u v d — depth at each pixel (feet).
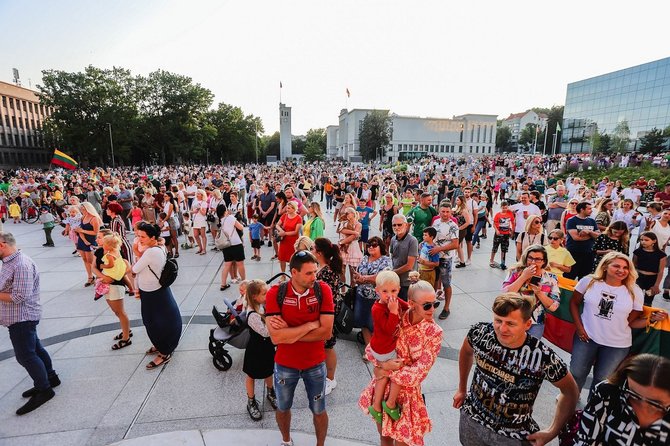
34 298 12.36
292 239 23.03
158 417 11.81
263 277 25.90
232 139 294.05
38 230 45.52
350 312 14.38
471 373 14.15
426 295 7.93
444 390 13.25
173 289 23.34
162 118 224.53
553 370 6.79
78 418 11.76
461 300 21.35
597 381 10.91
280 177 84.07
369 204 31.19
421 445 8.34
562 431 8.11
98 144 195.83
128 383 13.60
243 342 13.65
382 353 8.39
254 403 11.87
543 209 32.78
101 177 93.50
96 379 13.85
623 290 10.33
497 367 7.11
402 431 8.28
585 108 253.44
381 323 8.33
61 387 13.35
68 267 29.07
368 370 14.57
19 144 247.70
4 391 13.25
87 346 16.34
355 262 19.36
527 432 7.10
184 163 252.01
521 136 380.99
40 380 12.41
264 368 11.46
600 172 104.68
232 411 12.11
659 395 5.02
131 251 20.86
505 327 6.79
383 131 302.25
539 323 12.53
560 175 112.16
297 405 12.47
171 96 225.35
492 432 7.18
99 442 10.73
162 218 29.96
